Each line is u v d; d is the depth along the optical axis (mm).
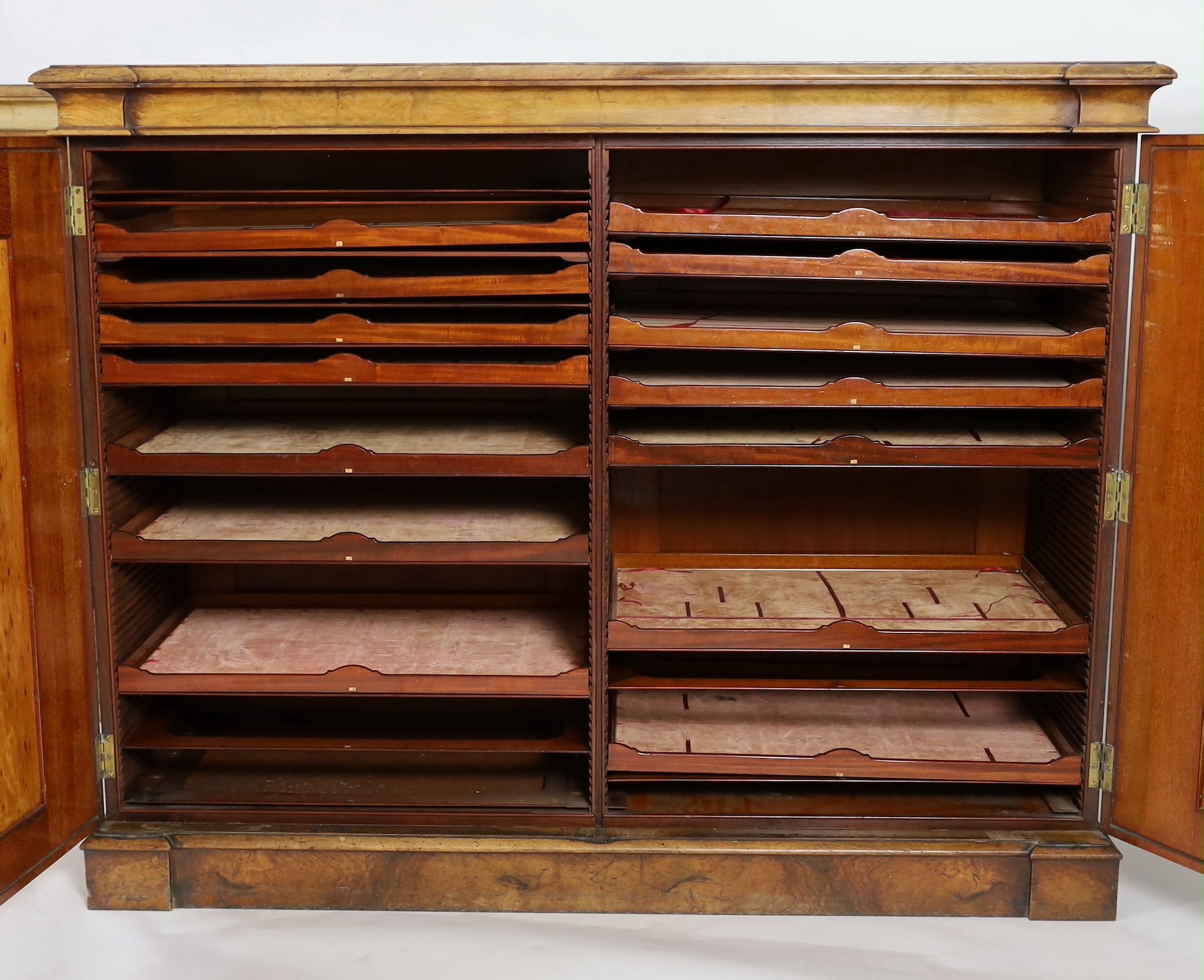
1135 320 2467
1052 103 2373
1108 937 2549
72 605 2629
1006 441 2611
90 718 2691
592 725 2629
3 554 2463
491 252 2451
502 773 2848
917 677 3035
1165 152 2381
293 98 2396
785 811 2676
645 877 2619
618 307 2779
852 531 3068
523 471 2551
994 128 2383
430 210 2848
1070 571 2732
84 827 2697
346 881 2645
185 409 2982
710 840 2613
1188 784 2518
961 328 2574
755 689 2695
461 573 3090
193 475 2600
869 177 2891
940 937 2543
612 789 2770
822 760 2643
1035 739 2781
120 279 2531
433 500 2914
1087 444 2533
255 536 2678
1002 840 2607
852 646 2600
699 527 3070
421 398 2969
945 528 3066
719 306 2836
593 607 2584
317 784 2809
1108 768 2637
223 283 2520
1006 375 2674
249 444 2670
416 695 2639
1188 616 2482
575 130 2385
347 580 3096
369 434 2750
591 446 2529
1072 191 2666
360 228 2473
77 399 2578
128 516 2723
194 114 2420
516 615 3029
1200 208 2354
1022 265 2455
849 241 2789
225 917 2635
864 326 2494
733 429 2686
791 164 2887
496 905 2645
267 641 2859
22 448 2486
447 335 2504
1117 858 2576
